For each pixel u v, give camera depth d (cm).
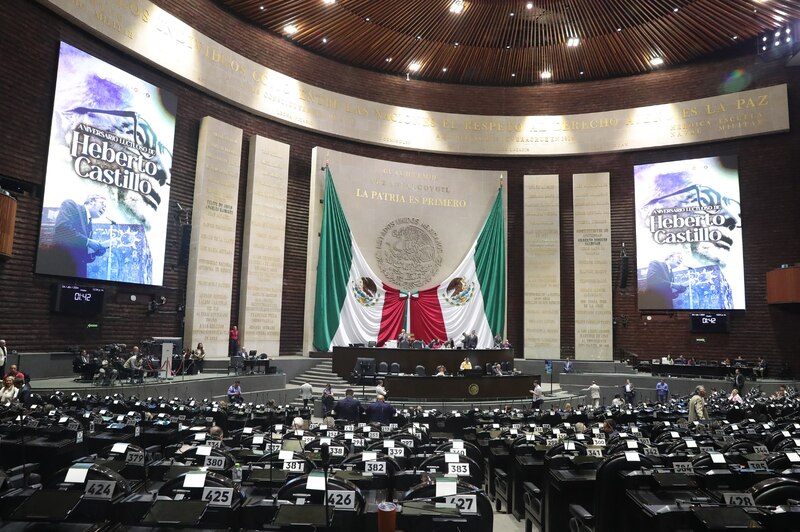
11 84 1391
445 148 2442
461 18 2098
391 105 2414
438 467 446
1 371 1243
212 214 1911
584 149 2411
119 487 342
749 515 308
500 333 2344
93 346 1569
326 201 2208
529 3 2009
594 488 441
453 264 2391
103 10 1599
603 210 2353
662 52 2252
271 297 2059
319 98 2264
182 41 1845
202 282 1866
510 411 1102
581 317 2317
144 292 1725
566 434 734
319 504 313
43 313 1454
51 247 1462
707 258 2178
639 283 2272
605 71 2402
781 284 1886
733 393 1557
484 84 2489
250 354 1833
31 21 1442
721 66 2256
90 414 736
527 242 2405
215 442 559
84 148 1550
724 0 1909
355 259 2250
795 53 2056
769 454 507
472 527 335
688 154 2297
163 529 297
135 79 1703
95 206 1572
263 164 2077
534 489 530
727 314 2127
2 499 334
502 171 2464
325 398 1388
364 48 2272
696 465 454
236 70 2025
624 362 2227
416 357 1841
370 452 466
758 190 2152
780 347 2038
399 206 2369
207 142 1909
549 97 2477
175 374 1602
